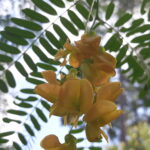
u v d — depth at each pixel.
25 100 0.24
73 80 0.15
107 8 0.23
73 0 0.23
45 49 0.22
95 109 0.15
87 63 0.16
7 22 0.25
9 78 0.23
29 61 0.23
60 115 0.16
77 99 0.16
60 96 0.16
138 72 0.25
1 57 0.22
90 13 0.22
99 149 0.24
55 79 0.16
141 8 0.23
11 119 0.24
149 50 0.24
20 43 0.22
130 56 0.24
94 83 0.16
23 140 0.24
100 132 0.16
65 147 0.16
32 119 0.24
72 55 0.17
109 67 0.16
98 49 0.17
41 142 0.16
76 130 0.24
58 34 0.22
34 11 0.22
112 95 0.16
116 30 0.23
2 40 0.22
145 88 0.26
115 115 0.15
